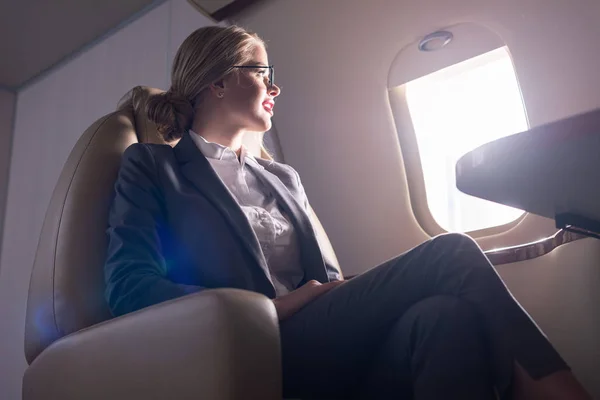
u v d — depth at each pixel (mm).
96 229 1256
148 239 1127
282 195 1431
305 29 2084
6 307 3234
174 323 802
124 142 1408
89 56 3266
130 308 979
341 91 2121
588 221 1076
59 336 1162
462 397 783
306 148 2234
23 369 3021
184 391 771
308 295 1001
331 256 1616
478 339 830
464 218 1957
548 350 803
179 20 2773
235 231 1213
